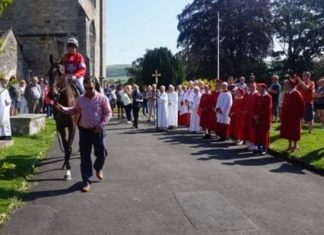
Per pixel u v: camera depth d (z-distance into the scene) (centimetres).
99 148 1037
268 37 5966
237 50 6003
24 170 1131
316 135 1622
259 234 707
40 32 3797
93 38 4331
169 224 754
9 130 1584
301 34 6347
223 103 1741
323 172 1121
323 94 1823
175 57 6806
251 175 1115
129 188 988
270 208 841
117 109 3266
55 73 1159
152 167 1215
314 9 6450
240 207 845
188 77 6450
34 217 793
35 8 3797
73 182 1047
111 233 716
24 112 2516
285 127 1384
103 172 1149
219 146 1603
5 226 745
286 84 1392
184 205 859
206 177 1091
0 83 1499
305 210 829
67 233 716
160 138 1847
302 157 1273
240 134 1656
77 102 995
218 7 5894
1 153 1350
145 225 750
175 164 1255
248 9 5897
